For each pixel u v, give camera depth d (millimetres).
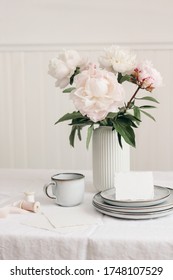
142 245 900
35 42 2336
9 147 2443
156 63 2289
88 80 1080
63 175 1226
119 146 1247
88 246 920
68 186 1142
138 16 2287
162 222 1014
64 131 2395
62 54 1224
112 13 2301
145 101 2314
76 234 936
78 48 2324
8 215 1090
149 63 1205
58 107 2375
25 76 2363
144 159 2381
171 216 1062
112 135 1238
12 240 943
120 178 1104
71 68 1208
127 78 1235
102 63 1215
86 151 2400
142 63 1196
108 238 912
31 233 948
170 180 1438
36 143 2424
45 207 1156
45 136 2410
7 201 1223
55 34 2336
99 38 2320
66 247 925
